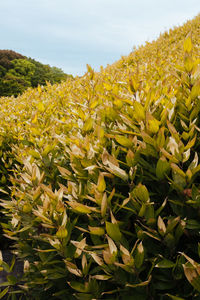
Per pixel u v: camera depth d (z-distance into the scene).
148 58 4.60
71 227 1.33
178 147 1.21
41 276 1.56
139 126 1.57
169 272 1.14
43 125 2.58
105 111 1.82
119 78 3.08
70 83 4.58
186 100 1.45
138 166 1.38
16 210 1.72
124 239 1.21
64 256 1.30
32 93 4.38
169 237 1.10
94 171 1.43
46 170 1.89
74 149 1.59
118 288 1.12
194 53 2.49
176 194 1.30
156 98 1.64
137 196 1.21
